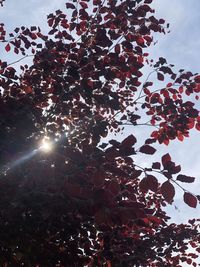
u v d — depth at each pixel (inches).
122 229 155.5
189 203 93.4
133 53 171.2
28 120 139.8
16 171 110.0
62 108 165.6
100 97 160.2
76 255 145.9
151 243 208.2
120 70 165.5
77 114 170.1
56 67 167.5
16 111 141.6
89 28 176.2
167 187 94.3
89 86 158.6
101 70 160.6
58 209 112.5
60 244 144.1
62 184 104.0
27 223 122.7
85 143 116.5
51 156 108.6
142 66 167.0
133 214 101.7
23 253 132.0
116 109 161.3
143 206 103.8
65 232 137.2
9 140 125.8
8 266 133.9
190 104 156.3
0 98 149.5
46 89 171.2
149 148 100.6
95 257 160.4
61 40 178.1
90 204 103.3
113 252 172.4
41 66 167.0
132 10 169.6
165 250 219.3
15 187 109.9
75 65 159.2
